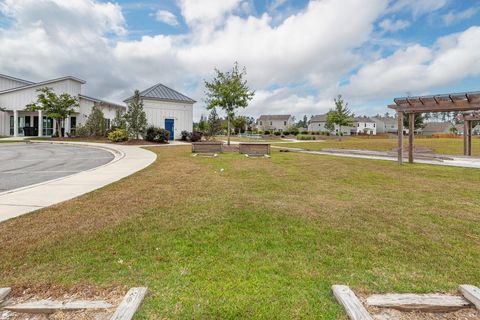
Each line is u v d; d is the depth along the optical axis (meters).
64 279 2.46
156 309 2.07
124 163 10.89
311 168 9.89
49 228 3.73
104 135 27.75
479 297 2.12
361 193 5.99
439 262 2.84
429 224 3.98
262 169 9.50
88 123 27.84
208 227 3.78
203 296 2.23
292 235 3.52
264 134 55.16
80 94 31.61
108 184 6.77
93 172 8.66
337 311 2.07
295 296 2.25
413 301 2.15
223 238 3.41
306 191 6.13
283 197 5.54
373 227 3.84
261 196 5.59
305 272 2.62
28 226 3.80
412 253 3.04
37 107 27.14
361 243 3.30
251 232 3.61
